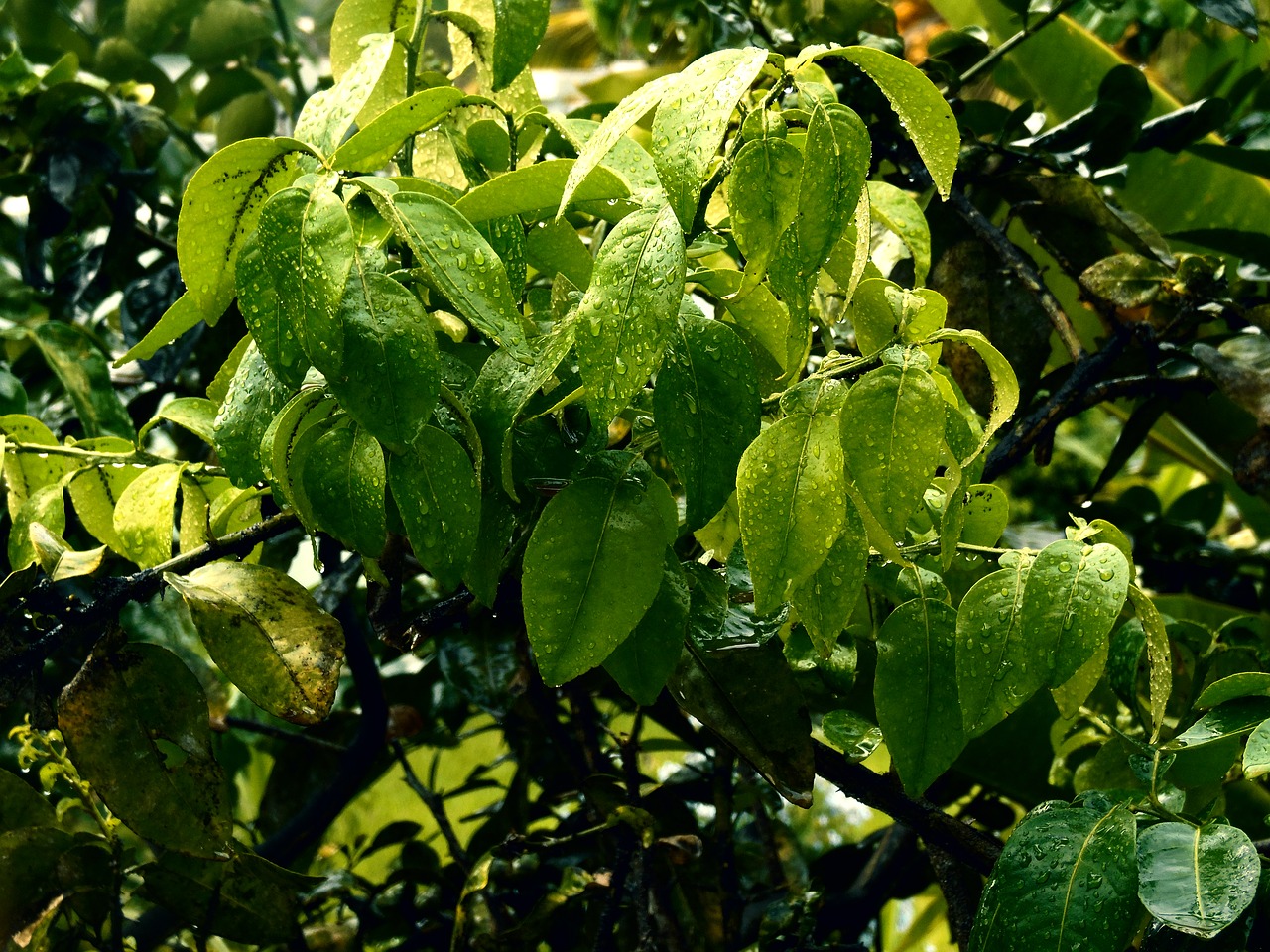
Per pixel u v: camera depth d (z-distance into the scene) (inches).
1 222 84.6
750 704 47.6
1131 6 91.0
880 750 65.4
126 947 55.1
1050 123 100.5
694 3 83.2
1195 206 91.0
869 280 46.0
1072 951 42.4
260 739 86.2
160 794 47.1
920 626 46.4
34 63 90.0
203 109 89.2
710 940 57.7
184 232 44.0
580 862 60.8
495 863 56.7
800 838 103.0
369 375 42.3
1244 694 47.0
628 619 43.5
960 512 44.0
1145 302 58.4
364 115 50.2
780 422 42.8
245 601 47.1
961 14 105.0
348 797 65.6
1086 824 43.6
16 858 50.6
